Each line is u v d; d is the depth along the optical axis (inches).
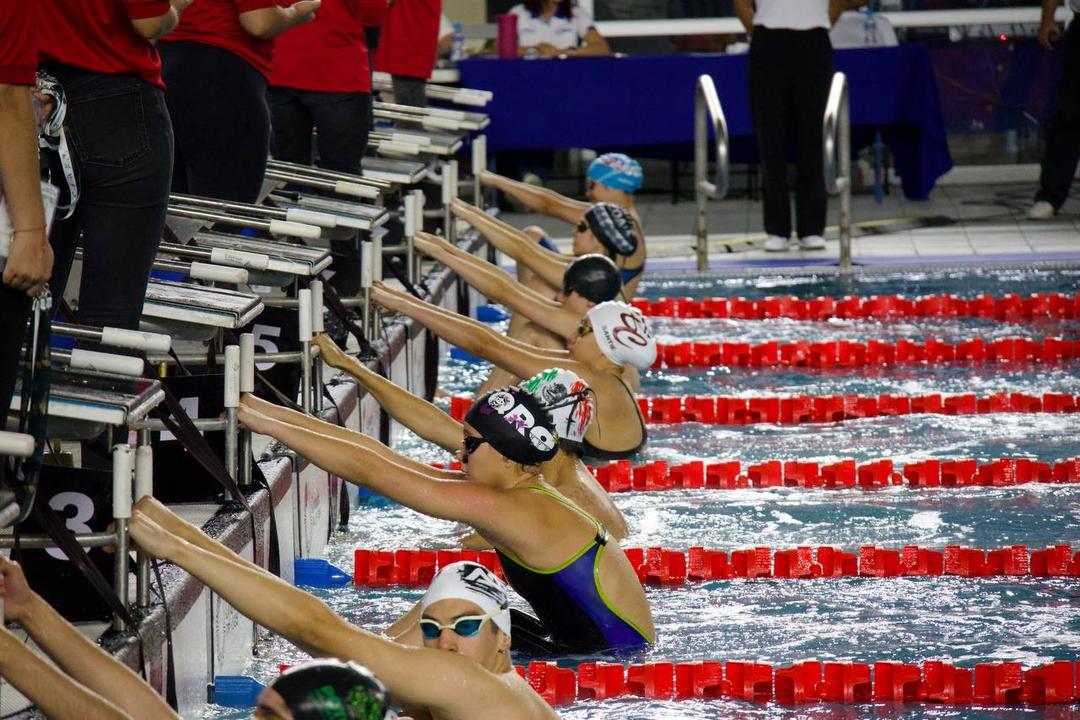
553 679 629.9
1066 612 721.0
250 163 855.1
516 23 1957.4
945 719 609.9
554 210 1327.5
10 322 484.7
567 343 946.7
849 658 660.7
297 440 652.1
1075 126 1850.4
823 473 946.7
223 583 504.1
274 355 772.0
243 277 727.7
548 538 653.3
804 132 1704.0
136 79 590.6
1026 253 1668.3
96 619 542.3
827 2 1676.9
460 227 1520.7
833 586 766.5
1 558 422.9
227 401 673.6
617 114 1936.5
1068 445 1018.7
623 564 679.7
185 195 831.1
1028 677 626.8
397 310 888.9
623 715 612.4
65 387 527.8
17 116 475.5
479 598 494.3
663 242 1838.1
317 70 1061.1
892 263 1633.9
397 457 661.9
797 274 1615.4
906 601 741.3
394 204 1252.5
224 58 826.2
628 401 915.4
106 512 548.4
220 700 622.8
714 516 880.3
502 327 1455.5
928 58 1947.6
